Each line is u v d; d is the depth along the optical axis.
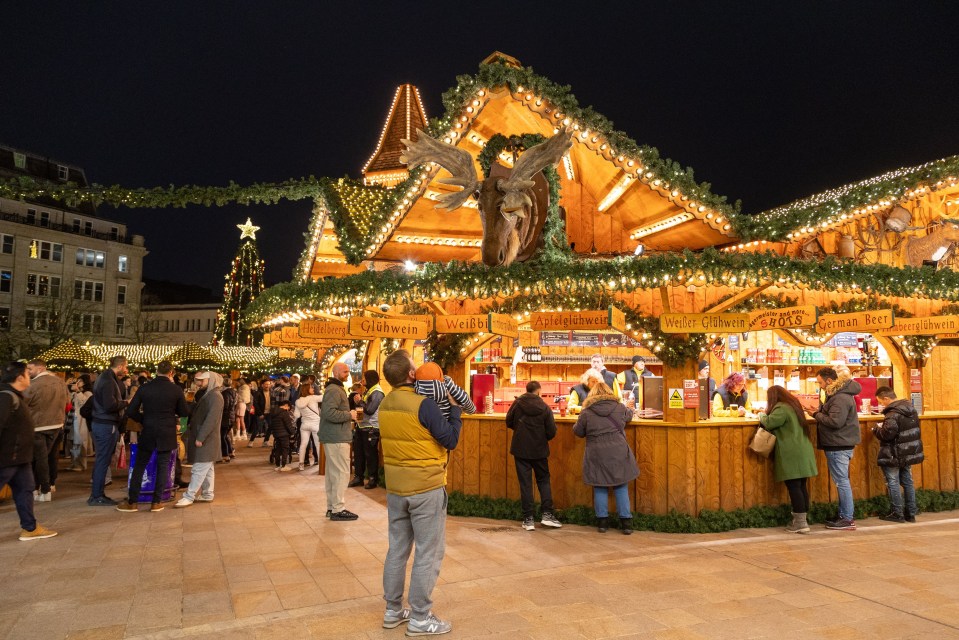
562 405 9.22
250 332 34.25
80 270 54.69
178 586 5.42
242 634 4.41
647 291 8.65
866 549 6.89
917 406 10.20
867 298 10.03
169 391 8.77
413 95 19.17
